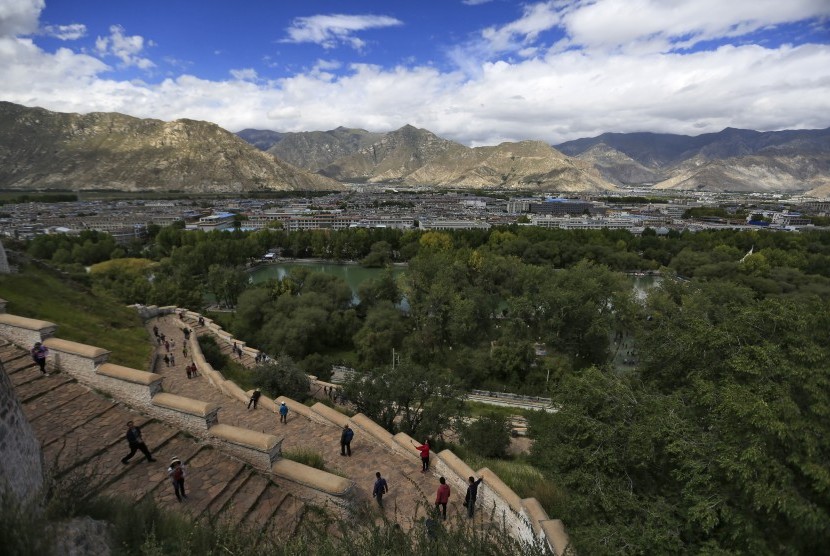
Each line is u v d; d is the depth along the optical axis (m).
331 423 26.27
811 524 12.68
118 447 18.58
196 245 133.88
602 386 21.36
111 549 11.53
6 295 35.75
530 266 103.19
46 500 12.16
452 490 20.11
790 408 13.95
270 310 80.38
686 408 18.78
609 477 17.48
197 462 18.73
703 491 14.61
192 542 12.18
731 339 19.77
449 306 77.69
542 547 13.64
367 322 78.31
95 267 117.75
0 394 11.21
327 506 17.59
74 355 22.33
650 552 14.01
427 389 35.56
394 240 169.50
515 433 40.78
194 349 40.81
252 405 28.83
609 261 141.12
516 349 67.25
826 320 18.20
